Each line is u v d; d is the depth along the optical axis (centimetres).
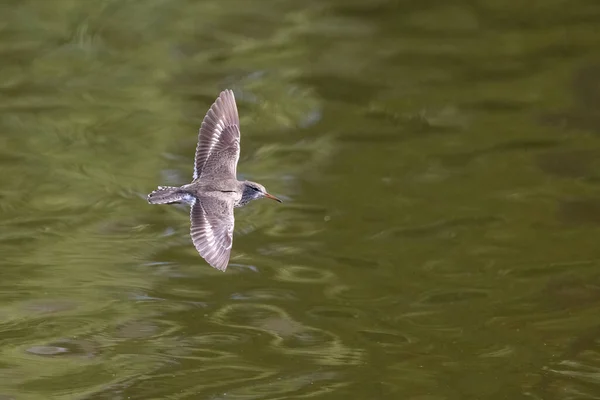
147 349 1484
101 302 1590
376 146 2083
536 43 2497
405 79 2334
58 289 1617
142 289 1630
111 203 1859
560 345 1515
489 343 1523
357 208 1880
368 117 2178
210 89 2244
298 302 1616
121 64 2345
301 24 2556
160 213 1841
